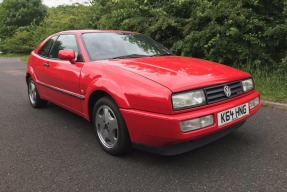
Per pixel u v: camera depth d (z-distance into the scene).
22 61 18.25
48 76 4.77
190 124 2.81
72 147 3.80
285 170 3.00
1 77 10.77
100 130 3.67
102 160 3.38
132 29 9.16
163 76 3.09
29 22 33.84
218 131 3.11
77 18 15.74
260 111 4.96
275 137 3.85
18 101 6.41
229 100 3.19
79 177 3.03
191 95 2.89
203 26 7.68
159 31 8.37
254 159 3.27
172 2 8.55
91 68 3.74
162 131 2.83
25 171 3.19
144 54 4.23
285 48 7.00
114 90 3.23
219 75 3.25
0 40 33.72
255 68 6.77
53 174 3.10
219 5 7.11
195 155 3.41
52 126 4.64
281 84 5.97
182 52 7.61
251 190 2.67
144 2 9.10
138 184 2.85
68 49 4.34
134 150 3.59
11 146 3.88
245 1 6.95
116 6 10.75
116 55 4.07
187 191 2.70
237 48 6.79
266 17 6.92
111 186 2.84
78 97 3.95
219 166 3.14
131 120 3.06
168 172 3.06
